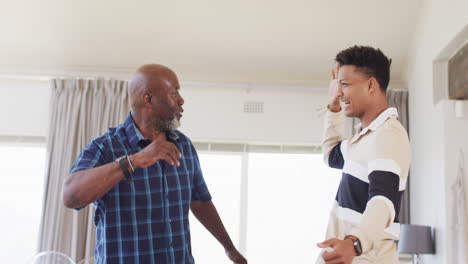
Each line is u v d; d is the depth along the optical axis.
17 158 5.32
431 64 4.23
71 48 5.07
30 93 5.32
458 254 3.69
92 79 5.29
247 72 5.30
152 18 4.75
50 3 4.59
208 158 5.43
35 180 5.30
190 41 4.98
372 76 1.33
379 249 1.23
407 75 5.14
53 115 5.18
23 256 5.17
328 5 4.55
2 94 5.30
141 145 1.75
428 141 4.35
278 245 5.32
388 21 4.72
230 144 5.44
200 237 5.28
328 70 5.21
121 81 5.26
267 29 4.82
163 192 1.74
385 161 1.16
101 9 4.67
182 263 1.73
